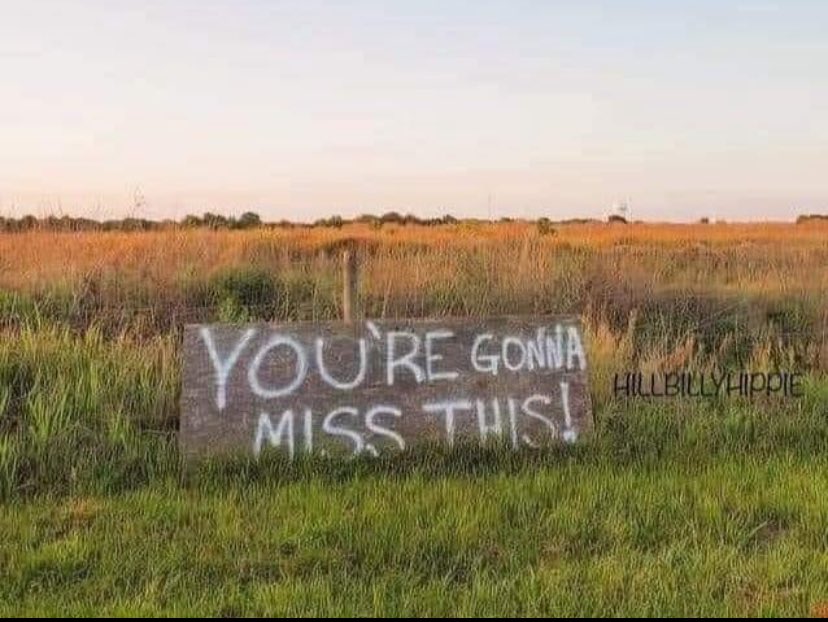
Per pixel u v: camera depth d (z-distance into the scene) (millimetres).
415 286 10773
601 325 9656
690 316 11430
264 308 10922
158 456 6539
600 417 7691
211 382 6766
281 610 4383
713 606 4512
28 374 7805
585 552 5199
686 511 5793
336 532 5332
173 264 12297
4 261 11930
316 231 19266
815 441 7516
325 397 6910
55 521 5539
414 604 4484
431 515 5602
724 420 7758
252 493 6020
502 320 7359
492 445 7023
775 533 5586
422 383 7105
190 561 4969
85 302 10375
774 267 14797
